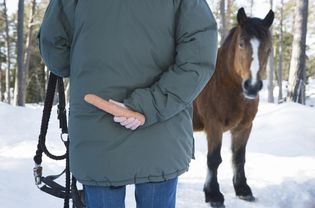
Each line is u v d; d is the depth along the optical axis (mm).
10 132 8445
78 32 1884
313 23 28500
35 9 23109
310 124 8852
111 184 1789
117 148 1778
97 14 1813
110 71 1802
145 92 1768
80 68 1854
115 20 1798
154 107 1754
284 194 5047
